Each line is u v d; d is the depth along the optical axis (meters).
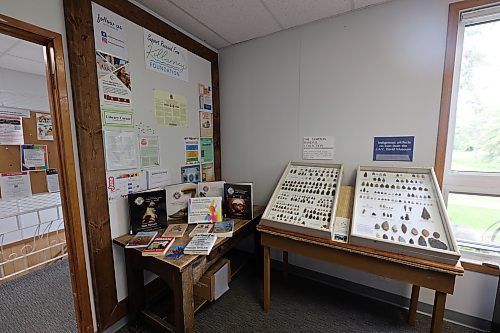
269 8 1.75
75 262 1.42
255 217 2.04
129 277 1.59
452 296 1.65
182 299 1.34
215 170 2.54
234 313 1.77
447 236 1.26
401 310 1.79
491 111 1.50
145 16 1.72
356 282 2.01
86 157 1.40
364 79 1.81
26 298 2.06
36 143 2.72
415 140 1.68
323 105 2.00
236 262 2.27
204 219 1.88
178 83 2.04
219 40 2.29
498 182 1.50
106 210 1.54
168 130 1.98
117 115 1.58
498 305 1.47
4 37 1.86
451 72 1.52
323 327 1.64
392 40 1.69
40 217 2.70
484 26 1.47
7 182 2.50
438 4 1.53
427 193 1.50
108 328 1.58
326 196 1.73
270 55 2.20
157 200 1.76
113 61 1.53
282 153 2.25
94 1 1.41
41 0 1.20
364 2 1.67
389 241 1.31
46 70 1.32
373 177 1.72
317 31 1.95
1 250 2.39
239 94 2.43
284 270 2.19
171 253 1.42
